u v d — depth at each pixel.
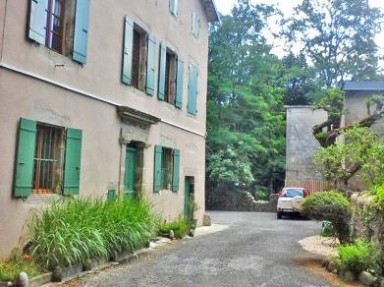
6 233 6.86
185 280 7.02
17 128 7.09
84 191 9.12
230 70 26.97
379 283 6.75
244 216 22.39
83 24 8.93
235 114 26.73
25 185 7.20
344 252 7.61
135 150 11.98
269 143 29.03
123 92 10.84
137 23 11.62
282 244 11.62
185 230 12.66
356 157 12.65
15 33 7.03
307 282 7.11
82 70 9.02
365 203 8.75
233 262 8.72
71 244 6.85
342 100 17.78
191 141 15.92
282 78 32.94
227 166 25.81
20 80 7.16
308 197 9.68
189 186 16.06
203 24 17.61
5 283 5.70
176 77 14.42
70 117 8.59
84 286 6.43
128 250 8.88
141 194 11.43
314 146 27.16
